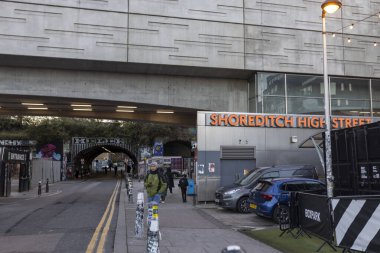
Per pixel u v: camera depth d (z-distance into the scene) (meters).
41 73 20.84
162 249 8.78
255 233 10.98
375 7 25.31
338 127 22.31
